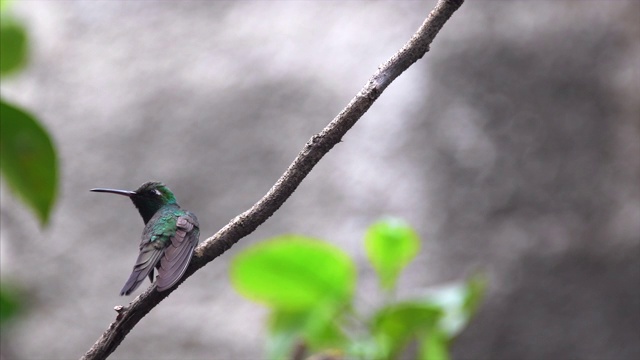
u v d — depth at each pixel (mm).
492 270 12312
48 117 14477
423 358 5688
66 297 13742
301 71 13859
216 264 13656
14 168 4160
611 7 13117
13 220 14250
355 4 14219
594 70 12891
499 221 12531
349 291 5805
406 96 13320
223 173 13602
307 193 13320
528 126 12844
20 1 15148
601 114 12758
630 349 11711
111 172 14102
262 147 13609
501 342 12078
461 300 5719
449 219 12617
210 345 13164
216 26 14664
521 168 12695
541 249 12312
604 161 12562
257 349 12977
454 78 13180
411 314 5547
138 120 14250
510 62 13070
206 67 14328
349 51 13766
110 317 13609
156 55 14641
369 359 5578
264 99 13836
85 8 15305
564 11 13188
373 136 13320
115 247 13961
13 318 3686
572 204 12461
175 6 15078
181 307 13516
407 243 5895
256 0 14797
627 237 12109
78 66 14773
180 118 14102
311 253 5738
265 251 5703
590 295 12055
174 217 4422
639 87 12688
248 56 14211
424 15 13703
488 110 12977
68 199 14164
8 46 5246
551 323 12023
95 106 14484
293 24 14281
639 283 11930
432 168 12914
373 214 12828
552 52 13008
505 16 13297
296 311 5895
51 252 13992
